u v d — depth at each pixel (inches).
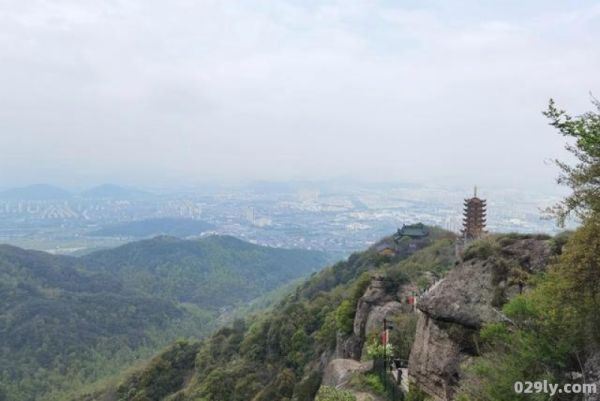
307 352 1910.7
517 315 414.9
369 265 2800.2
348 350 1270.9
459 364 541.3
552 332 373.4
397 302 1205.7
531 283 494.6
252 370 2107.5
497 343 428.1
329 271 3467.0
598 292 341.7
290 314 2250.2
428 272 1428.4
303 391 1225.4
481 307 552.7
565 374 363.6
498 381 382.9
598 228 344.8
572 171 374.0
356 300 1418.6
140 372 2721.5
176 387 2518.5
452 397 531.8
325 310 2102.6
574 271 347.9
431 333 595.5
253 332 2481.5
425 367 591.2
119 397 2642.7
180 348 2778.1
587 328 353.1
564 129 361.4
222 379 2070.6
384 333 840.9
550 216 387.2
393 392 663.8
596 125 350.3
